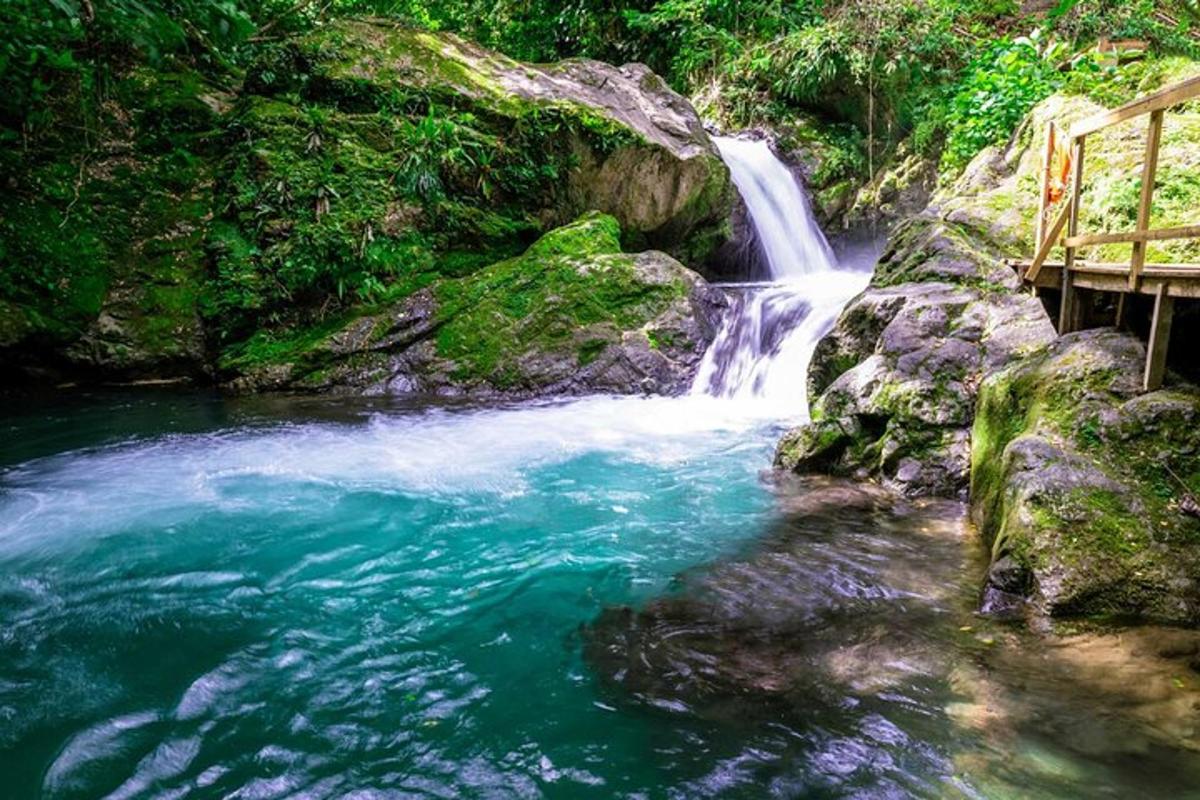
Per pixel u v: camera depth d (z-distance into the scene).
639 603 3.71
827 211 13.33
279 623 3.60
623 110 10.81
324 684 3.11
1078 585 3.25
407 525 4.75
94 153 8.73
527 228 9.76
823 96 13.77
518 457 6.05
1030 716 2.63
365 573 4.12
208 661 3.27
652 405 7.68
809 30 13.80
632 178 10.34
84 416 7.12
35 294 7.92
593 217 9.54
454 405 7.62
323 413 7.27
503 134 9.67
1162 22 11.64
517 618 3.62
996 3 13.59
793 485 5.25
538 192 9.84
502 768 2.60
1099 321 4.79
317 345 8.23
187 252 8.70
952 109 11.38
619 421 7.08
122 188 8.73
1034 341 5.09
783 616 3.50
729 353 8.40
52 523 4.73
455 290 8.64
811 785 2.42
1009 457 3.89
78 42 8.61
